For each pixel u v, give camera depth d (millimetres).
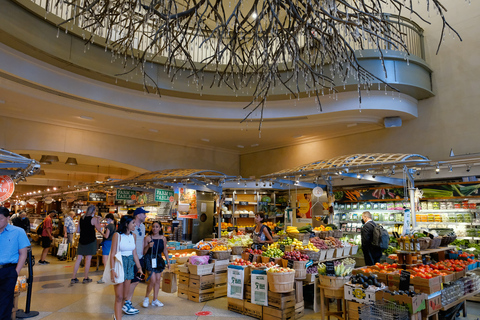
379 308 4234
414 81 9781
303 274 5676
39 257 12719
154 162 13492
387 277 4957
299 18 2164
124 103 10297
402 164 7816
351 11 4902
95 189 16531
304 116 10883
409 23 10461
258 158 15453
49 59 8453
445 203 9047
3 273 4031
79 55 8797
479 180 8344
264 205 13805
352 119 10773
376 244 6949
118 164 13352
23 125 10586
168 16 2086
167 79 10250
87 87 9594
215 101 11297
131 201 16141
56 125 11242
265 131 12242
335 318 5637
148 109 10695
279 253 6430
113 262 4805
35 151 11039
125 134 12742
